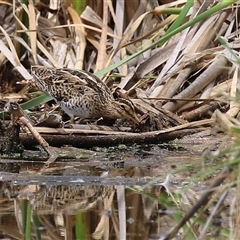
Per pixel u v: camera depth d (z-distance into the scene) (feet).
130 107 41.24
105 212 27.12
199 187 30.17
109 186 30.99
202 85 43.16
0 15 50.16
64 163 35.45
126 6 48.96
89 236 24.62
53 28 47.26
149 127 40.86
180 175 32.40
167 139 39.99
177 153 37.65
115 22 47.50
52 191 30.14
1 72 47.67
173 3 46.80
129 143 39.40
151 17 48.47
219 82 44.11
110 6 47.29
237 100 27.96
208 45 45.21
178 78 43.78
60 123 38.60
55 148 37.99
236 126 27.20
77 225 25.70
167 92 43.50
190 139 39.88
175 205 28.09
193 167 30.94
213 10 40.98
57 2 49.42
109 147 39.11
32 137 37.83
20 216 26.68
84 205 28.14
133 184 31.30
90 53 48.55
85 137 38.58
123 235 24.54
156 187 30.76
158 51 45.75
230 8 45.34
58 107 44.06
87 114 42.32
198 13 45.34
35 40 46.73
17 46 48.42
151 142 39.75
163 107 42.65
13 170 33.83
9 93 45.80
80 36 47.55
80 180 32.01
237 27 45.34
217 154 24.17
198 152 37.73
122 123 42.86
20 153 37.55
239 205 24.44
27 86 45.60
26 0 48.16
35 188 30.68
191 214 23.17
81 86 41.83
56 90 41.81
